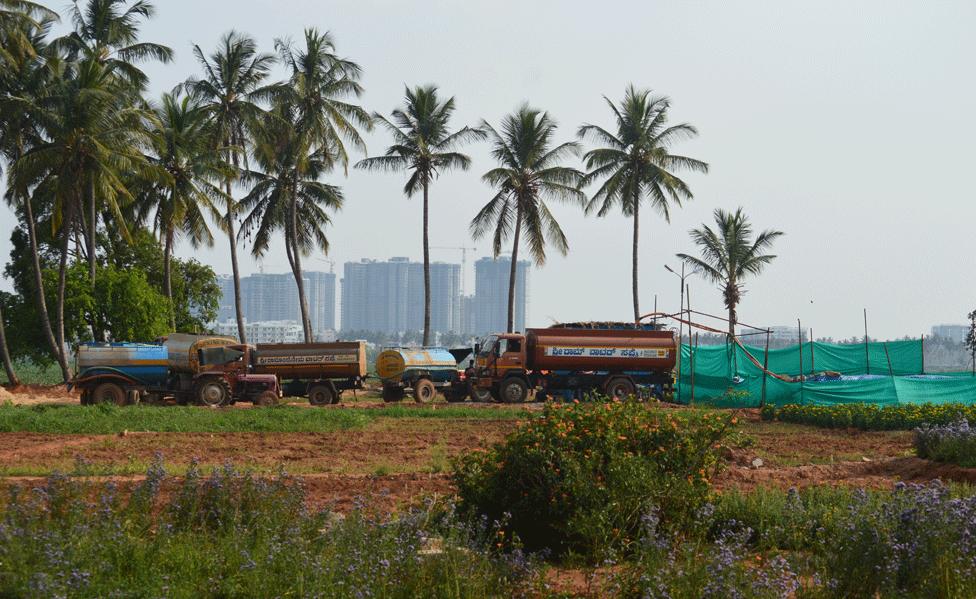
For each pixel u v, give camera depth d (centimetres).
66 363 4388
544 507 1097
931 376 3878
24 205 4869
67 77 4669
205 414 2817
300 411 2939
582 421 1157
